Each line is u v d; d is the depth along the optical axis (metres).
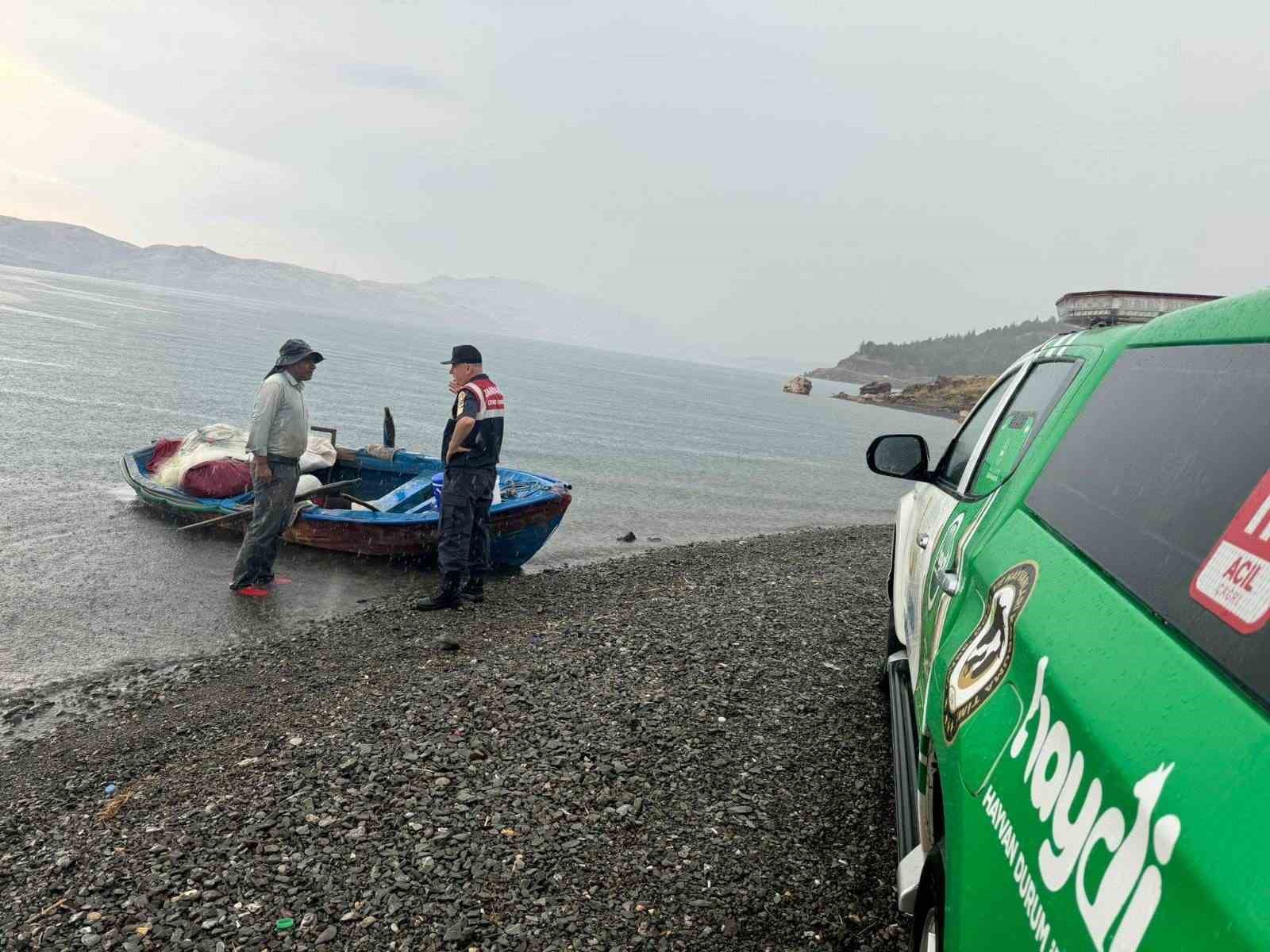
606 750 5.39
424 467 13.86
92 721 6.75
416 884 3.93
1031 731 1.73
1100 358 2.75
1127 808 1.28
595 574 11.97
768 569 12.59
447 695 6.34
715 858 4.23
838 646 8.23
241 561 10.30
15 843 4.67
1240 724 1.19
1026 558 2.27
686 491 25.27
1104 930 1.21
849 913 3.84
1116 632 1.62
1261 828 1.04
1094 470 2.23
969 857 1.80
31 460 16.83
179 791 5.04
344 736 5.59
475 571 9.99
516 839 4.32
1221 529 1.50
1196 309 2.19
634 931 3.65
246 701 6.93
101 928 3.63
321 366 69.38
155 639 8.66
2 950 3.54
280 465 10.24
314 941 3.54
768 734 5.87
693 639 8.11
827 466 40.50
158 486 13.08
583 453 31.73
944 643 2.71
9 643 8.34
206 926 3.63
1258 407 1.61
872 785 5.18
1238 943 0.97
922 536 4.40
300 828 4.38
